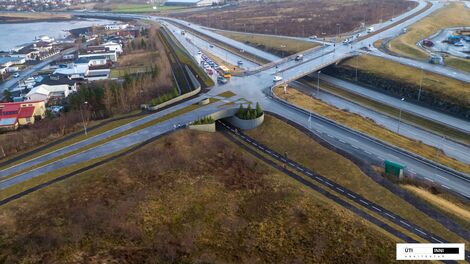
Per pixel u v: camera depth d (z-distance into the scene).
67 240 52.47
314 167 72.19
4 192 62.28
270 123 87.44
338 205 61.31
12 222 55.53
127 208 58.88
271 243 53.75
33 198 60.38
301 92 120.69
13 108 107.69
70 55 194.38
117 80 141.00
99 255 50.31
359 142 79.25
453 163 76.31
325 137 81.19
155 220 57.19
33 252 50.50
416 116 105.88
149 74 136.88
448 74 121.88
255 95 103.31
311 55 146.25
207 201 62.12
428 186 64.56
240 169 71.94
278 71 124.75
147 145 76.06
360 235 54.22
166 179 66.88
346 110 107.31
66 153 74.75
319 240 53.69
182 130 81.69
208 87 110.12
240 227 56.75
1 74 162.38
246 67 145.62
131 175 67.12
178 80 129.00
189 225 56.69
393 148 76.62
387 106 113.81
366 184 65.69
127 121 88.44
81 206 58.81
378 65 136.25
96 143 78.19
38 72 170.75
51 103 126.88
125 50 198.00
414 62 136.00
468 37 177.50
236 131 87.44
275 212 59.75
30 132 87.12
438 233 54.97
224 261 50.38
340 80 137.75
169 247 51.88
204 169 70.88
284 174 70.69
